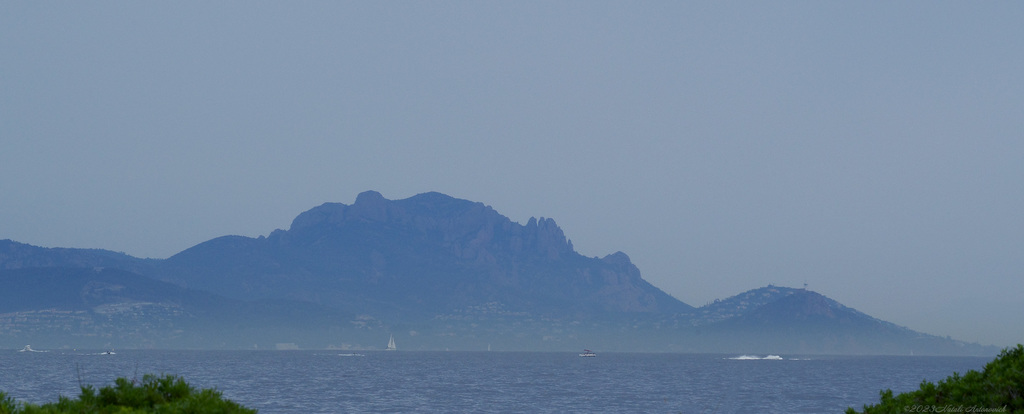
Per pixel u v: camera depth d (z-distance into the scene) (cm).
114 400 5341
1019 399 5284
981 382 5519
